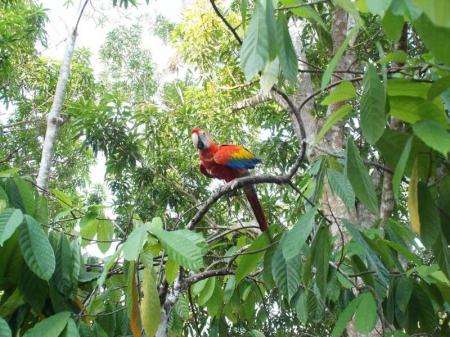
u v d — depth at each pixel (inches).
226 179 220.1
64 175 384.8
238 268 95.0
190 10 311.7
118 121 294.5
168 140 307.9
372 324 75.7
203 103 305.6
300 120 82.5
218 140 307.3
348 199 72.1
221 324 126.2
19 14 333.7
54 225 106.1
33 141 369.7
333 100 61.4
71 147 382.6
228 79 308.8
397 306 89.8
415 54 192.2
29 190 96.3
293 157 274.5
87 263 109.7
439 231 63.3
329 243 80.9
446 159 66.5
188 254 73.7
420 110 60.3
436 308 100.5
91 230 112.6
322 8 212.2
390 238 96.9
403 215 218.1
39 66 377.1
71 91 383.6
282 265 86.0
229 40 295.6
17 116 377.4
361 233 83.0
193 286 122.8
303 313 100.8
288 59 56.0
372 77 53.0
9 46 310.5
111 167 298.0
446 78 53.6
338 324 79.4
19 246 86.2
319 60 235.6
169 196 294.4
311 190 110.3
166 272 92.9
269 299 200.8
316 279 81.2
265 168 291.1
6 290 92.1
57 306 89.0
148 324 74.6
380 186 187.5
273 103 284.2
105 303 105.7
